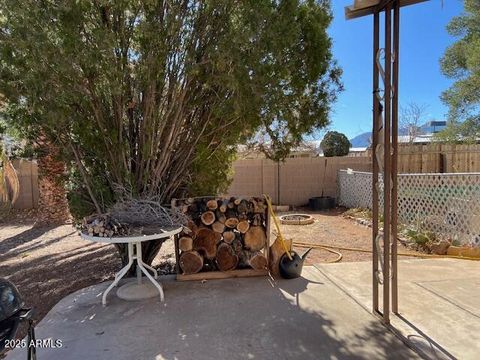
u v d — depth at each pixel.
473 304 3.49
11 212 10.35
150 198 4.06
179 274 4.31
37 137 4.23
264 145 5.25
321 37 4.06
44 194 8.53
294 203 11.22
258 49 3.40
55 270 5.28
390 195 3.09
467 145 10.69
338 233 7.12
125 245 4.52
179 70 3.87
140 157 4.29
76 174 4.62
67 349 2.73
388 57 2.98
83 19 3.15
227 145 4.97
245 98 3.55
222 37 3.53
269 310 3.41
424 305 3.47
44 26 2.98
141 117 4.14
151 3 3.28
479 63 8.73
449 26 10.11
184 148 4.63
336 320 3.18
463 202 5.88
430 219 6.48
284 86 4.04
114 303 3.63
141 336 2.93
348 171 10.31
